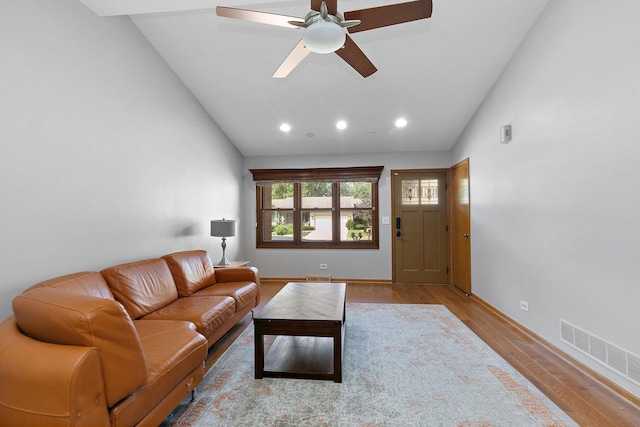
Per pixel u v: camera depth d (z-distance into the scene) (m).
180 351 1.75
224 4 2.41
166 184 3.44
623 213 1.95
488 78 3.61
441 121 4.52
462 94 3.91
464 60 3.35
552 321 2.66
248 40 3.15
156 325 2.11
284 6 2.75
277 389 2.08
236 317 3.05
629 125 1.90
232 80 3.73
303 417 1.79
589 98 2.21
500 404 1.90
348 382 2.16
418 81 3.70
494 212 3.70
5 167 1.85
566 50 2.44
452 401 1.94
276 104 4.18
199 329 2.30
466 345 2.77
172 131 3.55
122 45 2.81
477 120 4.21
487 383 2.14
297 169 5.56
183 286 3.04
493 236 3.74
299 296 2.80
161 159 3.35
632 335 1.91
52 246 2.14
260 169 5.64
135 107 2.97
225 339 2.94
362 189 5.63
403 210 5.46
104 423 1.24
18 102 1.92
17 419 1.19
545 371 2.30
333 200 5.65
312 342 2.78
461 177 4.84
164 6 2.40
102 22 2.59
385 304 4.09
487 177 3.89
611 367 2.06
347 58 2.31
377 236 5.49
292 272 5.66
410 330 3.14
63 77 2.23
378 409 1.86
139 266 2.67
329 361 2.42
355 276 5.52
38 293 1.40
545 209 2.73
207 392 2.05
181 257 3.21
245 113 4.39
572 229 2.40
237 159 5.45
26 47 1.97
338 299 2.70
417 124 4.62
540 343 2.80
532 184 2.92
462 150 4.80
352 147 5.37
